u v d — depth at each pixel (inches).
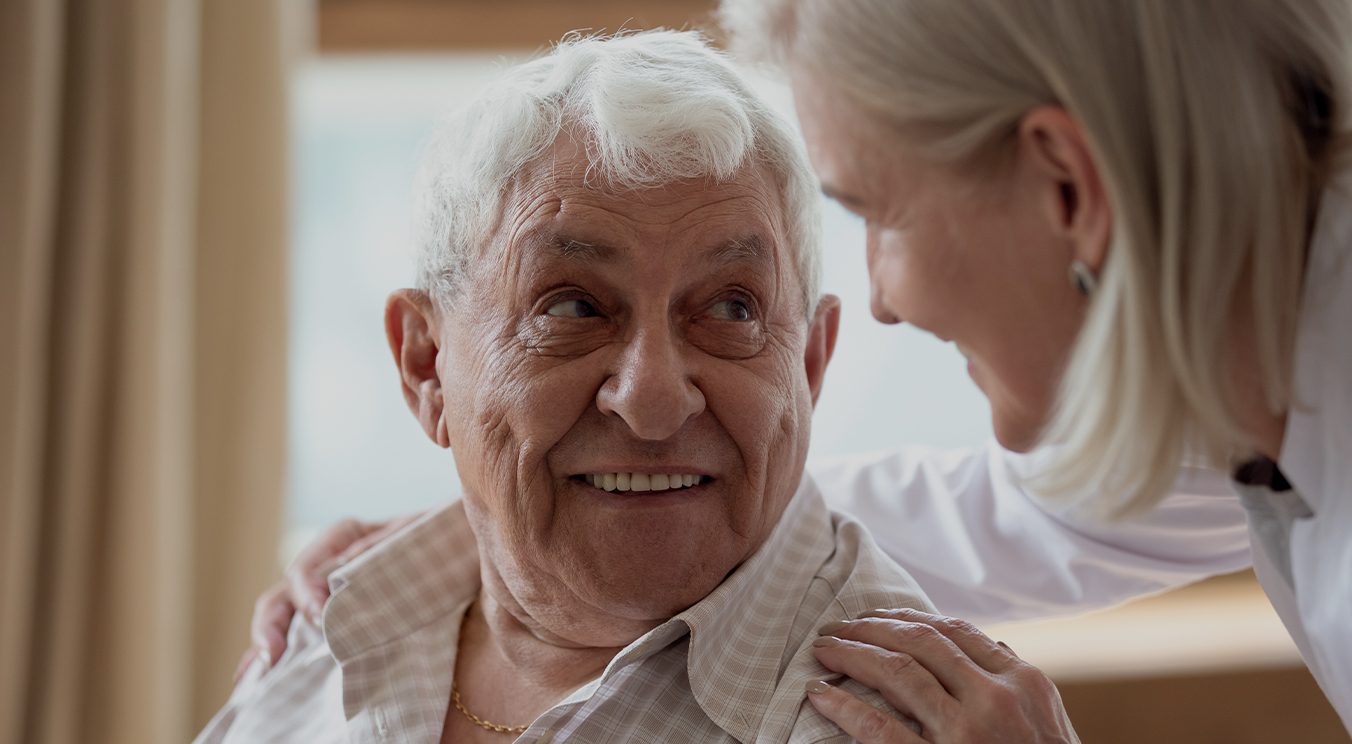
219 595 85.8
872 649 39.7
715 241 40.9
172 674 82.0
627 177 40.4
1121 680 83.0
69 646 80.3
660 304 40.7
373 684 48.7
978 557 55.3
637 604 41.9
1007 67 31.8
